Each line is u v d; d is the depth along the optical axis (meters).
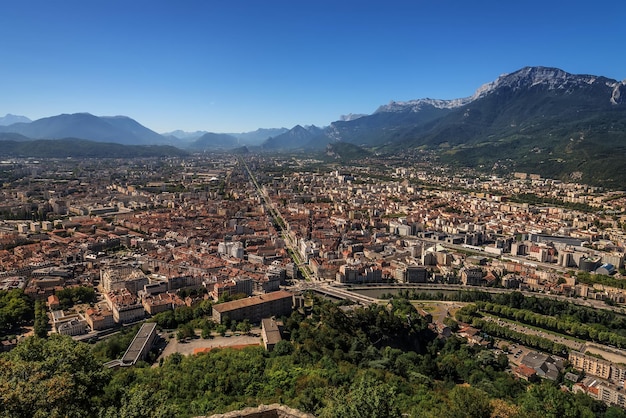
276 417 196.38
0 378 181.50
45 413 162.75
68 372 193.62
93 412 195.75
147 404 192.12
